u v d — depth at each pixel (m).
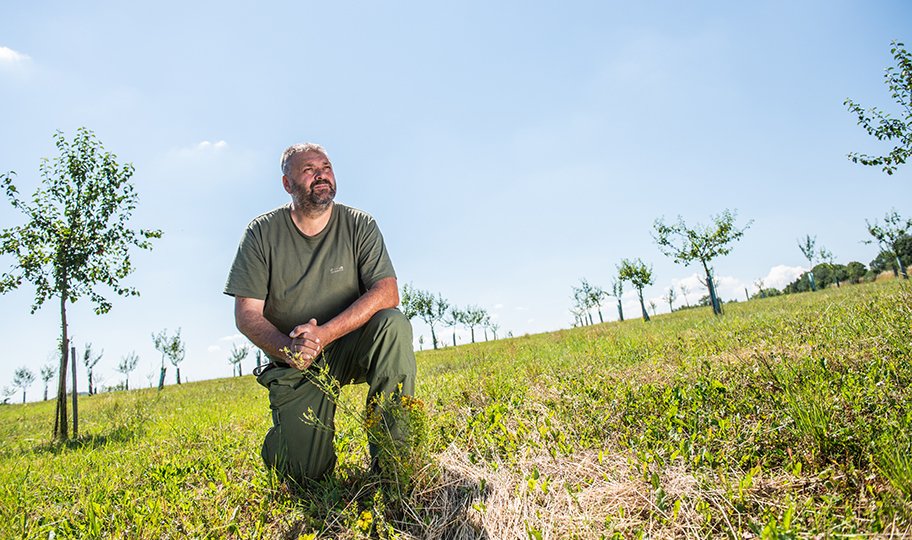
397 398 2.61
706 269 27.38
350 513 2.35
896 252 32.12
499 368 7.37
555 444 2.94
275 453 2.77
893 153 12.74
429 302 61.12
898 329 3.90
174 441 5.43
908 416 2.20
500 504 2.21
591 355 7.00
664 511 1.99
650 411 3.23
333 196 2.85
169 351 47.84
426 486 2.45
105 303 10.11
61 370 9.46
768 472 2.15
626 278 36.50
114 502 3.03
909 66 12.51
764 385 3.25
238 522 2.46
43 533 2.60
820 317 5.89
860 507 1.79
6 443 9.30
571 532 1.92
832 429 2.29
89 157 10.04
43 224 9.77
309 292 2.92
